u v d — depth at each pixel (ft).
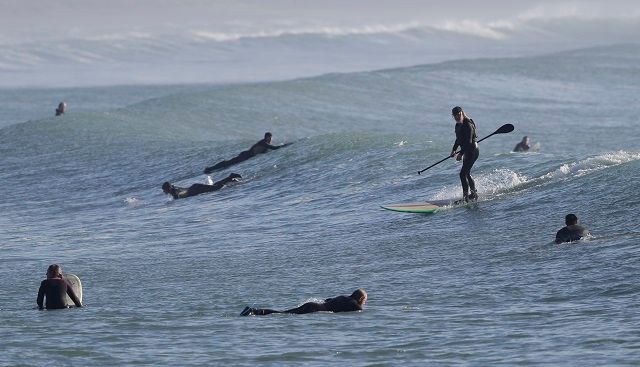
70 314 203.00
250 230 321.52
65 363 154.51
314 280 238.27
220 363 152.97
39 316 200.34
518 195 303.89
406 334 170.81
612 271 211.20
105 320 193.77
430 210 302.45
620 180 288.92
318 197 362.94
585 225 259.80
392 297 211.20
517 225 272.10
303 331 175.94
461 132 303.89
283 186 392.88
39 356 159.43
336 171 396.37
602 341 157.38
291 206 355.15
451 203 307.17
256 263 266.36
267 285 235.61
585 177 303.27
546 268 222.28
